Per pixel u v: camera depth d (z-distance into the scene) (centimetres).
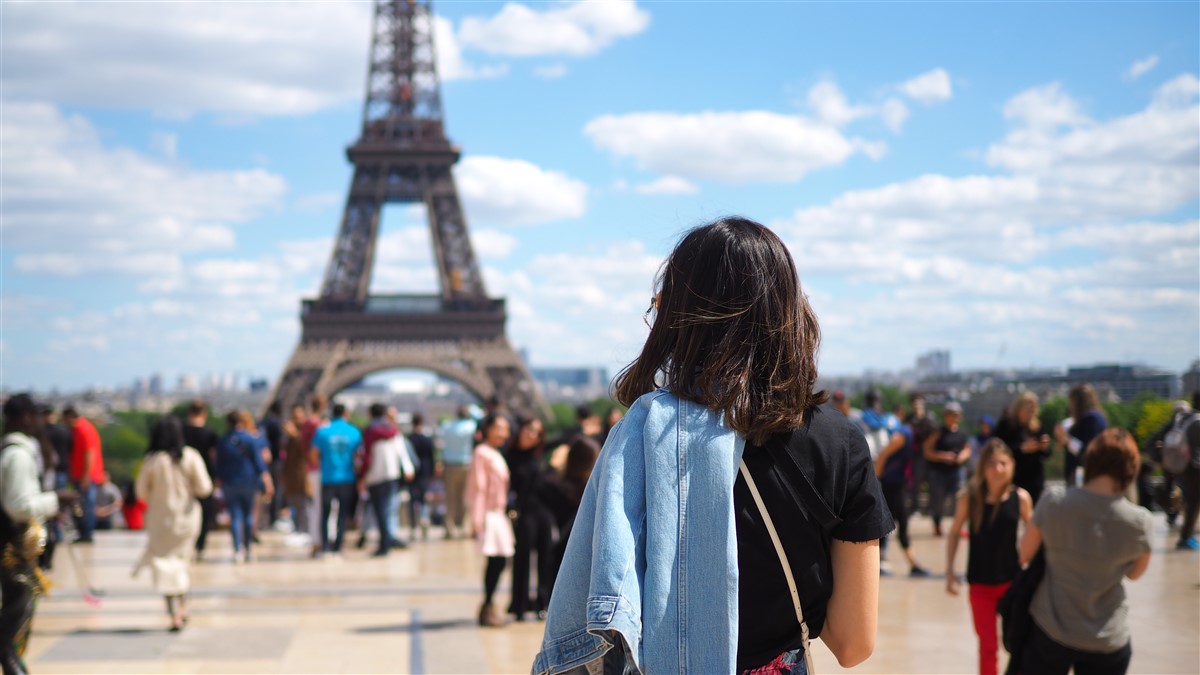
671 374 412
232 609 1892
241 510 2592
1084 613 927
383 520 2677
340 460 2602
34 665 1444
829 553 406
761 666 391
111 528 3575
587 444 1692
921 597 1900
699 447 388
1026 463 2133
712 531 379
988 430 2833
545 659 407
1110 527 911
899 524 2184
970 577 1194
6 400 1236
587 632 399
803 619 399
